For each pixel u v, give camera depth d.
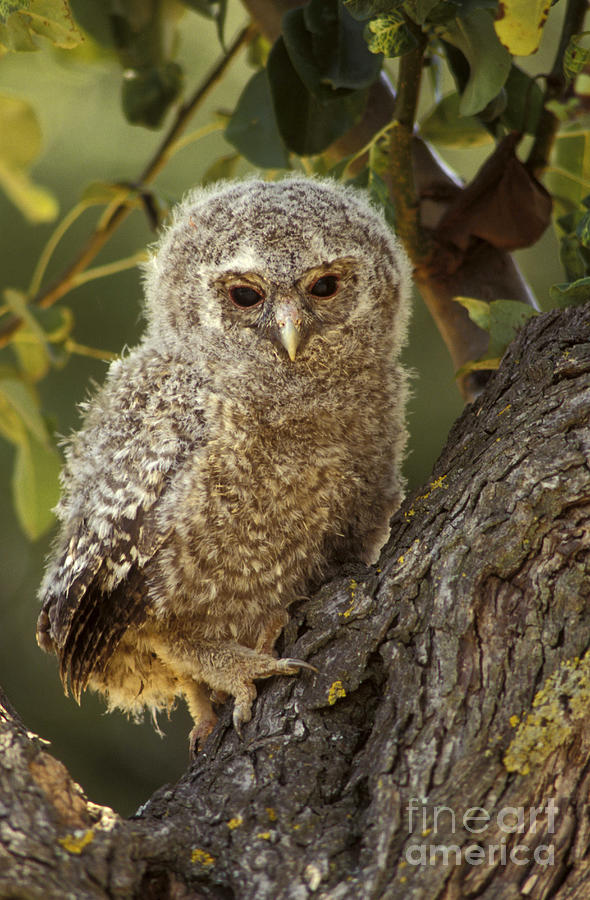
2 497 5.43
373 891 4.82
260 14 5.08
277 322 4.98
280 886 4.83
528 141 5.25
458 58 5.02
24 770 4.85
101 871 4.83
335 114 5.02
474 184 5.03
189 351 5.00
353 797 4.86
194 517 4.95
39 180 5.70
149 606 4.96
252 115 5.06
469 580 4.88
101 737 5.61
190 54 5.65
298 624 4.91
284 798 4.86
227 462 4.96
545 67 5.43
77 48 5.16
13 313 5.13
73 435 5.03
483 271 5.05
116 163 5.86
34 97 5.39
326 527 4.97
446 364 5.65
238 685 4.91
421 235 5.04
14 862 4.82
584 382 4.90
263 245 5.00
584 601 4.86
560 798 4.84
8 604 5.62
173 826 4.85
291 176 5.07
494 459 4.89
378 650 4.88
